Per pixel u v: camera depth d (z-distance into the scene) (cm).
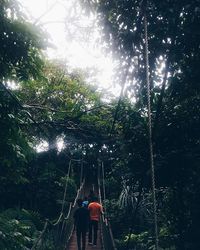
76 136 1213
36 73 733
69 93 1251
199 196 759
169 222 892
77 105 1201
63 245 1210
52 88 1201
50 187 1850
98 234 1495
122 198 1449
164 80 633
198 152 766
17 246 690
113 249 923
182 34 714
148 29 772
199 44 718
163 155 810
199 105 791
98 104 1266
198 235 746
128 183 867
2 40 663
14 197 1648
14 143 712
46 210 1858
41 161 1820
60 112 1168
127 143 859
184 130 796
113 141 1001
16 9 657
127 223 1444
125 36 796
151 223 1363
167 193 857
